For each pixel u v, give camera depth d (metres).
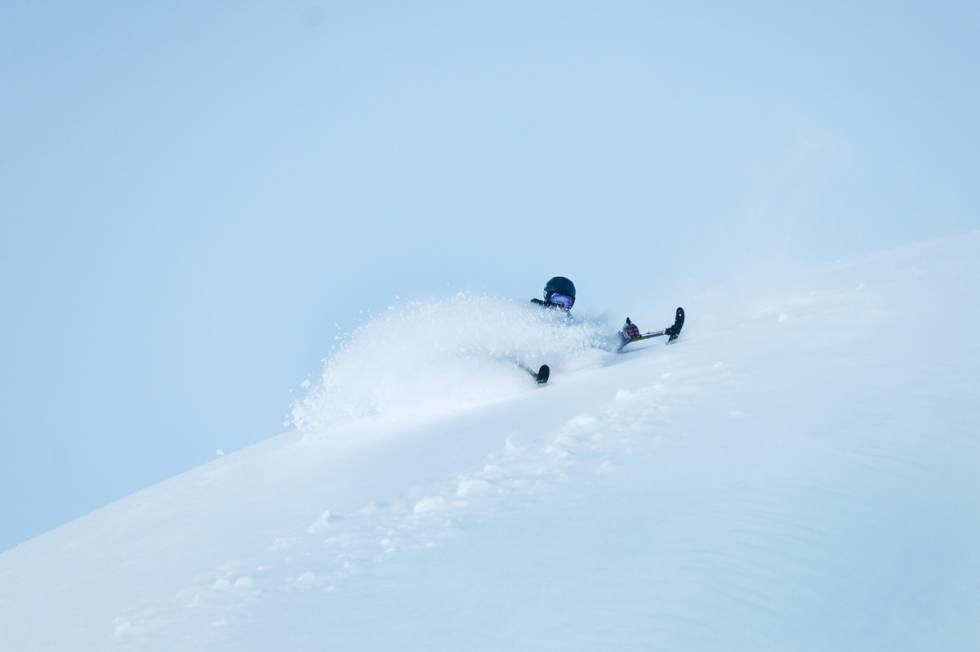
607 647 1.45
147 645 2.18
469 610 1.79
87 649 2.33
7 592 4.03
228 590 2.52
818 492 2.07
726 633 1.44
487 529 2.45
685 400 3.57
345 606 2.05
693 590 1.63
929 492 1.98
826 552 1.73
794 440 2.58
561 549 2.08
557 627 1.59
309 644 1.82
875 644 1.38
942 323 3.78
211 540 3.55
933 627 1.43
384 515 2.99
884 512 1.91
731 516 2.02
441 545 2.41
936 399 2.67
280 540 3.04
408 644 1.67
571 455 3.12
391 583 2.15
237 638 2.01
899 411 2.63
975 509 1.86
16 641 2.78
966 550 1.69
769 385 3.43
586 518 2.30
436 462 3.87
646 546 1.95
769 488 2.18
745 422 2.94
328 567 2.48
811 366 3.58
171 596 2.69
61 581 3.83
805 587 1.59
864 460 2.26
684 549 1.87
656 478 2.53
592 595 1.72
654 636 1.46
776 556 1.74
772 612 1.51
